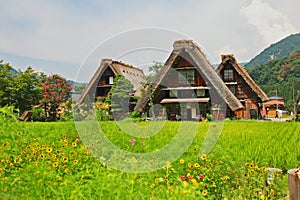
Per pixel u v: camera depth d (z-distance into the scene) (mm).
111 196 3354
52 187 3559
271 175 4586
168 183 3918
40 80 23938
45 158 4961
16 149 5418
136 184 3775
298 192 3641
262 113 25656
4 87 22406
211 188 4074
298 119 22312
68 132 7797
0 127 6863
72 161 4980
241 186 4172
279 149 6477
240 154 6137
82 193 3459
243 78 24734
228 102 18469
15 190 3336
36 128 8375
